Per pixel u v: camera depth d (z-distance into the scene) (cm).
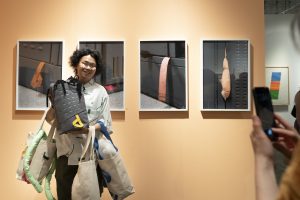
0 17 296
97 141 233
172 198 291
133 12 295
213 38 294
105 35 295
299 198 50
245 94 290
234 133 293
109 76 291
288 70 420
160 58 291
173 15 295
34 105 291
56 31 296
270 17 421
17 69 291
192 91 294
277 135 83
